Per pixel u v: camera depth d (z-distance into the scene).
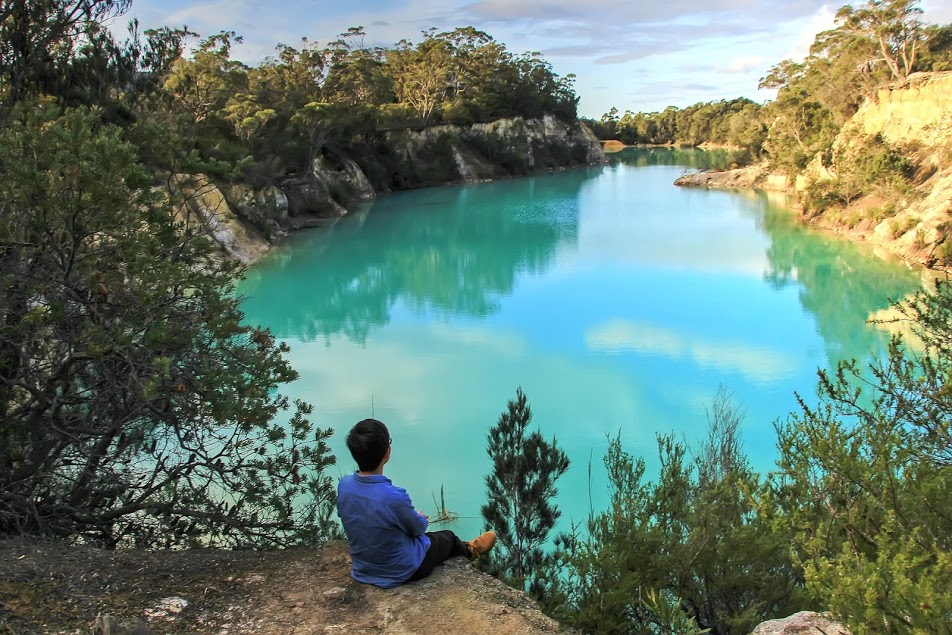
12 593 4.24
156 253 6.37
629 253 44.84
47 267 6.09
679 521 6.36
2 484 5.86
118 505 7.43
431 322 30.23
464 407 20.09
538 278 39.00
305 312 32.19
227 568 5.11
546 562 7.24
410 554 4.82
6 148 5.61
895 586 2.96
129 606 4.38
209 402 6.14
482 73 98.56
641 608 5.59
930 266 36.31
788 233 48.88
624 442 17.52
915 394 5.39
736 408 19.47
